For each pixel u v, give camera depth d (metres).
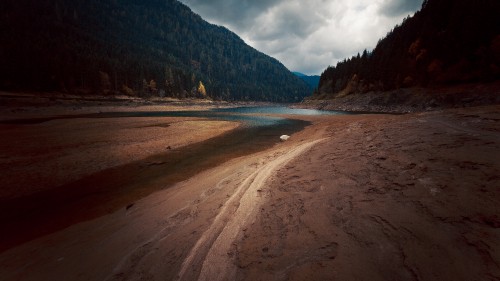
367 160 6.96
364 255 3.18
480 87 41.44
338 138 12.93
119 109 58.91
